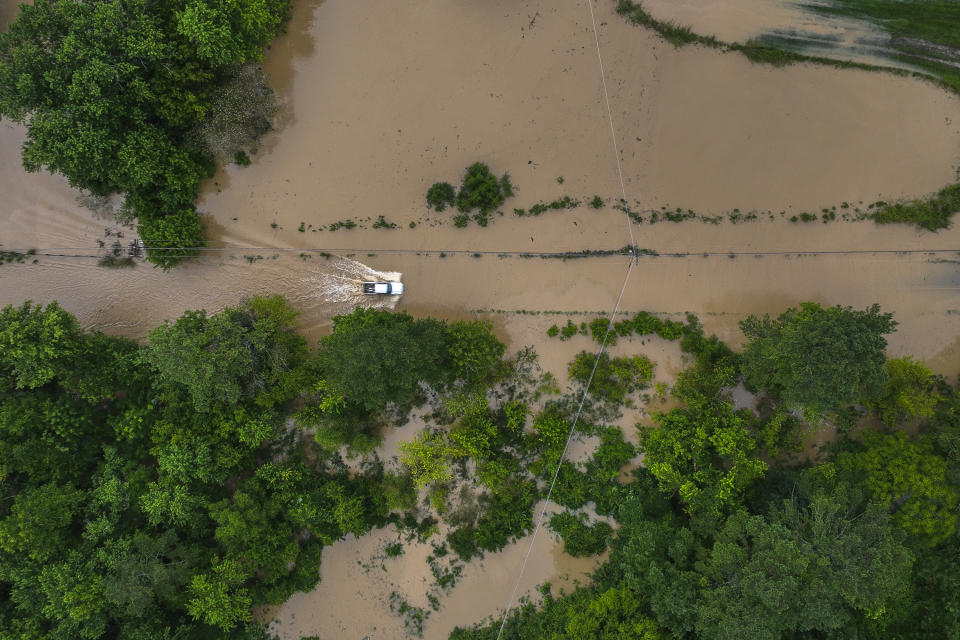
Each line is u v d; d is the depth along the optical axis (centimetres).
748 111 3434
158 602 3086
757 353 3083
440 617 3391
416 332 3092
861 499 2989
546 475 3425
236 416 3172
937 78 3381
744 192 3459
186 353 2914
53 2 3031
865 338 2734
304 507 3212
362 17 3450
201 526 3191
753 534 2928
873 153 3425
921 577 3070
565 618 3228
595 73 3434
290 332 3444
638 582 3022
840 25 3369
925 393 3231
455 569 3400
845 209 3447
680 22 3400
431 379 3186
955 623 2948
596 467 3412
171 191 3269
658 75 3434
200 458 3078
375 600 3397
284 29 3434
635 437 3431
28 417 2956
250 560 3159
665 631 3041
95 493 3045
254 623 3312
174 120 3080
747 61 3412
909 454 2997
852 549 2834
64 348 2977
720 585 2889
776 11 3378
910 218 3419
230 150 3297
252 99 3177
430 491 3394
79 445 3162
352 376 2822
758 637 2719
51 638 2884
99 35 2748
